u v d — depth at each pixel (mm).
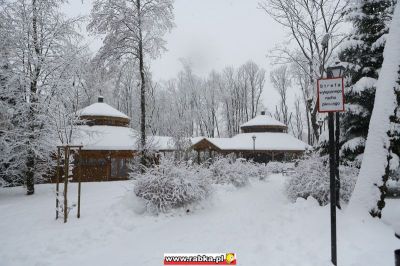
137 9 18297
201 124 56406
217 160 18328
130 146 23656
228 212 9688
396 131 7375
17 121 15406
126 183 18688
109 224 7875
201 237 6883
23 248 6152
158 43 19047
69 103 16406
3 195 14594
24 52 14922
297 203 9508
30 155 14523
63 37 15938
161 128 50375
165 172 9922
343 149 10633
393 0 11023
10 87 14656
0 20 14766
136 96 45312
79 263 5371
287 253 5484
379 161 7359
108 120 26234
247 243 6273
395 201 10781
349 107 10422
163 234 7242
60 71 15695
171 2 18891
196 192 9727
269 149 35281
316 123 17156
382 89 7648
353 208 7469
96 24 18375
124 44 18609
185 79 55750
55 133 15258
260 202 11602
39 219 8734
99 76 19109
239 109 56938
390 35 7750
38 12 15289
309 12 17266
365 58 11125
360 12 11180
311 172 10750
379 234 6188
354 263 4938
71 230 7355
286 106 55875
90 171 22469
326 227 6816
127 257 5641
